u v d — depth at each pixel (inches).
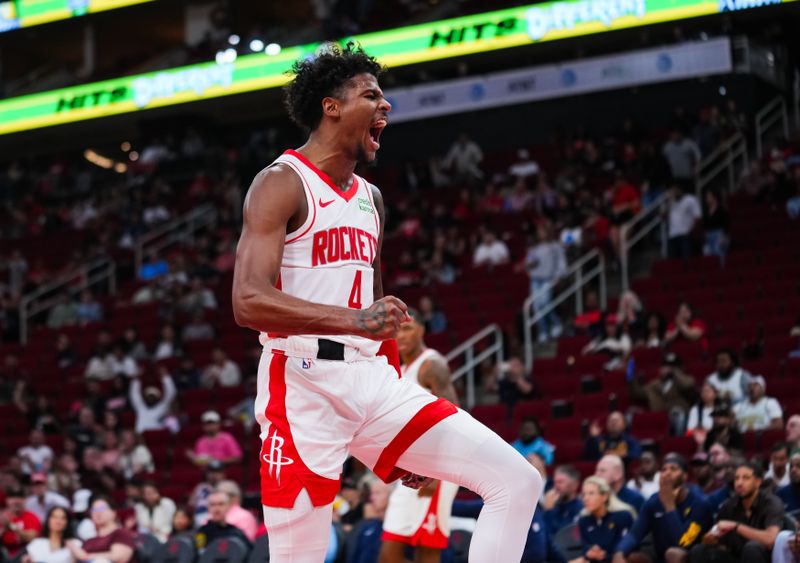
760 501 292.8
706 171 745.6
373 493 346.9
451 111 813.2
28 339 787.4
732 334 540.1
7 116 861.8
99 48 1208.8
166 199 928.9
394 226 794.2
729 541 294.0
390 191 864.3
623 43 858.1
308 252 143.3
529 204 760.3
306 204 142.6
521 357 593.0
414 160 935.7
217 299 761.0
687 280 598.2
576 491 359.6
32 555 390.0
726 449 385.1
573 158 805.2
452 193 820.6
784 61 856.9
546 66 784.9
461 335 613.6
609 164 781.9
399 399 146.9
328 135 146.3
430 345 615.5
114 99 823.7
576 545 326.0
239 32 1120.8
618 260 649.6
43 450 582.6
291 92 149.4
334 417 142.9
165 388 631.8
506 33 693.3
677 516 303.1
